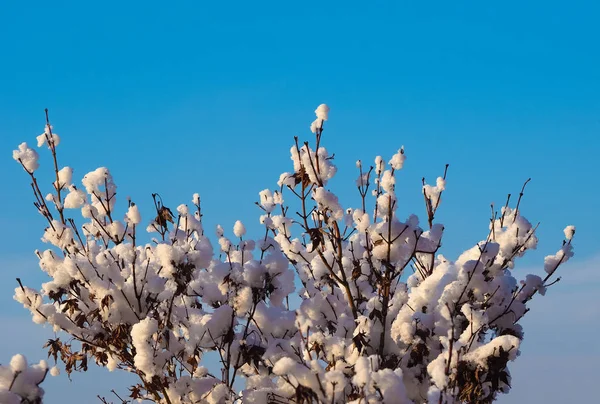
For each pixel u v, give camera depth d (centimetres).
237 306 1105
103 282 1138
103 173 1288
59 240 1261
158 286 1137
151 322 1051
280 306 1220
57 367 1152
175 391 1109
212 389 1112
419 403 1052
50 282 1145
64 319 1156
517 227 1152
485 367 892
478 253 1120
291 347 1084
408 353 1076
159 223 1229
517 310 1102
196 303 1316
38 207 1263
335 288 1243
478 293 1051
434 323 1053
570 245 1170
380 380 779
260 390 958
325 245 1229
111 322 1132
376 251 1084
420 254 1298
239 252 1295
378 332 1107
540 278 1162
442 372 814
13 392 777
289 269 1162
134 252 1117
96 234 1306
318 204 1054
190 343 1125
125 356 1154
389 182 1119
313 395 818
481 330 1036
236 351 1130
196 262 1138
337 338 993
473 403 970
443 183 1240
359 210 1098
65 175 1287
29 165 1255
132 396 1159
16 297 1139
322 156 1054
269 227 1289
